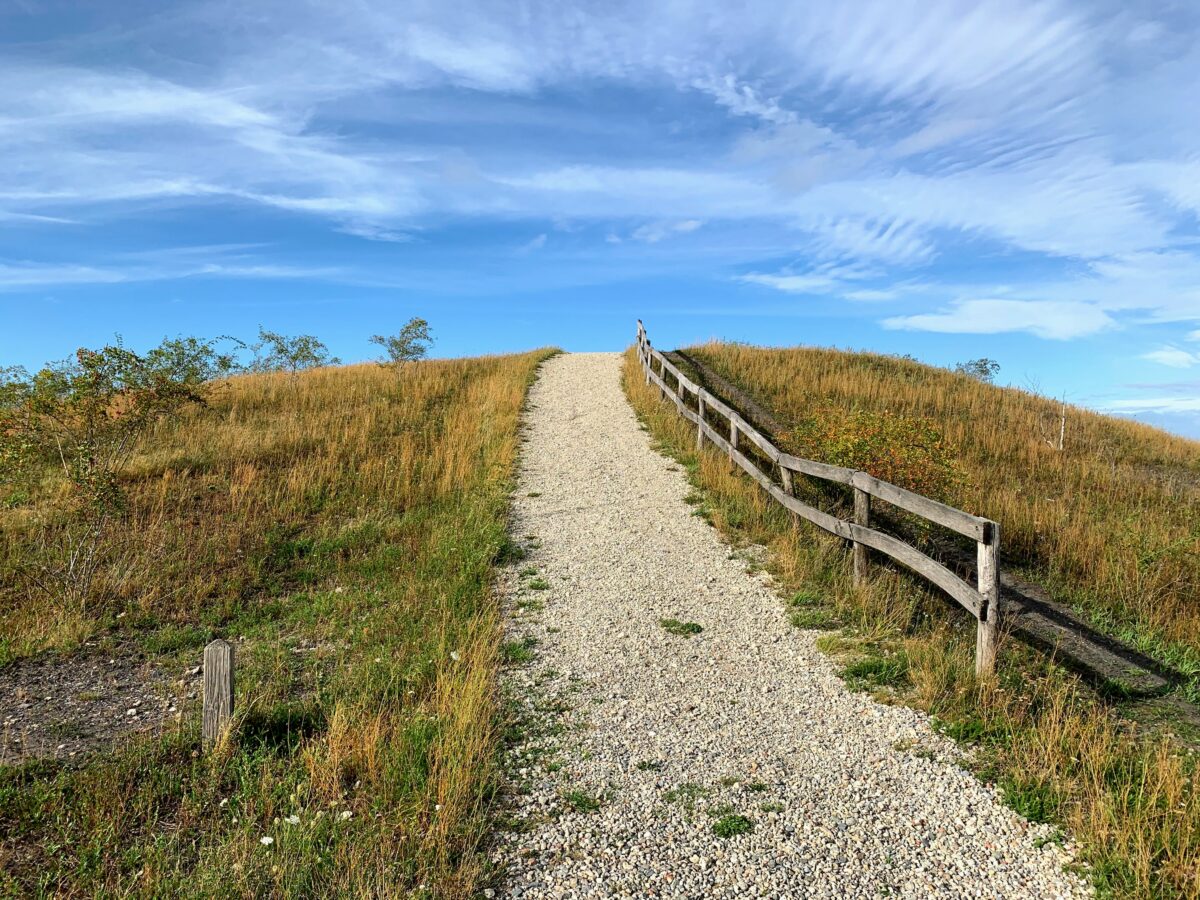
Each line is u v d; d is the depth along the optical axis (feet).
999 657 19.44
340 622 24.30
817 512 27.66
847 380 61.72
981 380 70.28
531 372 75.10
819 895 11.64
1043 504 33.81
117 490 28.89
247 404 54.85
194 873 12.04
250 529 32.01
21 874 12.34
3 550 28.76
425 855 12.27
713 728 17.26
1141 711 17.63
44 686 20.29
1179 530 31.55
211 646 16.17
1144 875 11.34
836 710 17.97
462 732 15.81
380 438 47.96
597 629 23.08
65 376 27.94
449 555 29.25
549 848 12.80
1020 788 14.08
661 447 46.55
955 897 11.56
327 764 14.70
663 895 11.64
